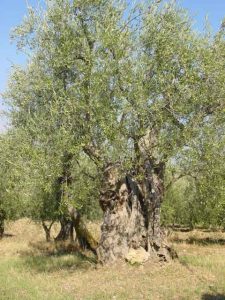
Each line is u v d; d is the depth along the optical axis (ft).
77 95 52.42
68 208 72.18
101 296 45.39
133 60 52.49
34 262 65.72
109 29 53.42
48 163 52.95
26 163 59.21
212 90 52.60
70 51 54.54
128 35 53.93
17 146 63.72
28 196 81.97
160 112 50.67
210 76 52.29
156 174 59.11
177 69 52.21
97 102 49.98
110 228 59.47
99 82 49.93
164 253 59.26
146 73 52.90
